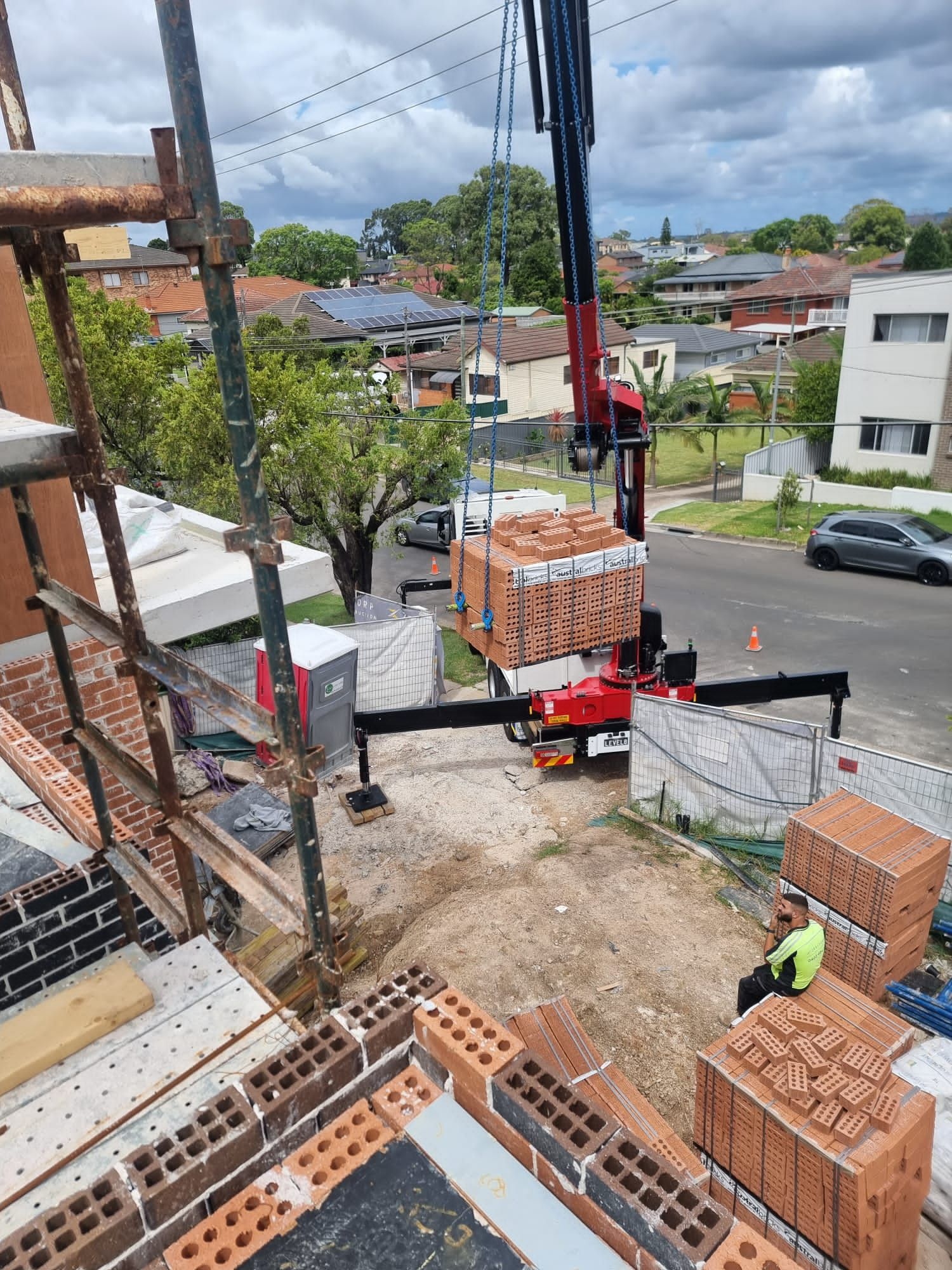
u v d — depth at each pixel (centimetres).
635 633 965
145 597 792
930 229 4575
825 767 966
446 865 1052
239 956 791
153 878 423
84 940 436
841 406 2809
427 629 1427
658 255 14512
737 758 1014
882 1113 465
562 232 977
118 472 356
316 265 8581
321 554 878
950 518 2450
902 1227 480
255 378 1711
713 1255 218
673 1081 688
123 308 2080
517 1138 267
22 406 668
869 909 736
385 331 5416
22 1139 319
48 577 436
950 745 1268
